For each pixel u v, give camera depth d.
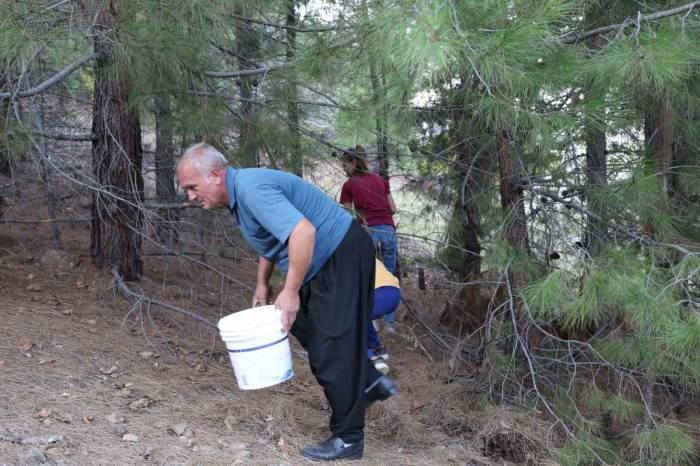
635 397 4.57
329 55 4.50
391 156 6.47
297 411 4.18
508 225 4.75
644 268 3.89
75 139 5.80
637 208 4.19
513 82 3.36
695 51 3.55
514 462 4.14
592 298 3.66
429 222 6.66
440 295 6.96
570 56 3.57
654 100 4.20
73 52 4.70
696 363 3.88
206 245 6.57
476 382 4.93
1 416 3.31
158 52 4.56
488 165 6.05
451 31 2.86
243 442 3.57
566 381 4.73
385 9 3.06
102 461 3.06
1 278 5.60
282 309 3.12
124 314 5.41
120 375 4.25
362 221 6.11
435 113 5.34
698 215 4.72
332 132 6.09
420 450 4.01
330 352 3.28
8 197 6.80
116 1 4.47
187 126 5.49
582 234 4.49
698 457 4.47
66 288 5.70
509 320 4.86
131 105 5.34
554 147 4.08
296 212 3.01
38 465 2.88
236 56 5.70
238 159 5.64
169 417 3.73
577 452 4.11
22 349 4.26
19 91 4.61
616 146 4.64
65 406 3.59
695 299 3.90
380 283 4.12
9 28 3.96
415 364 5.75
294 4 5.35
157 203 6.52
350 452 3.47
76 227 7.67
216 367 4.82
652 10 4.24
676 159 4.95
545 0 3.18
